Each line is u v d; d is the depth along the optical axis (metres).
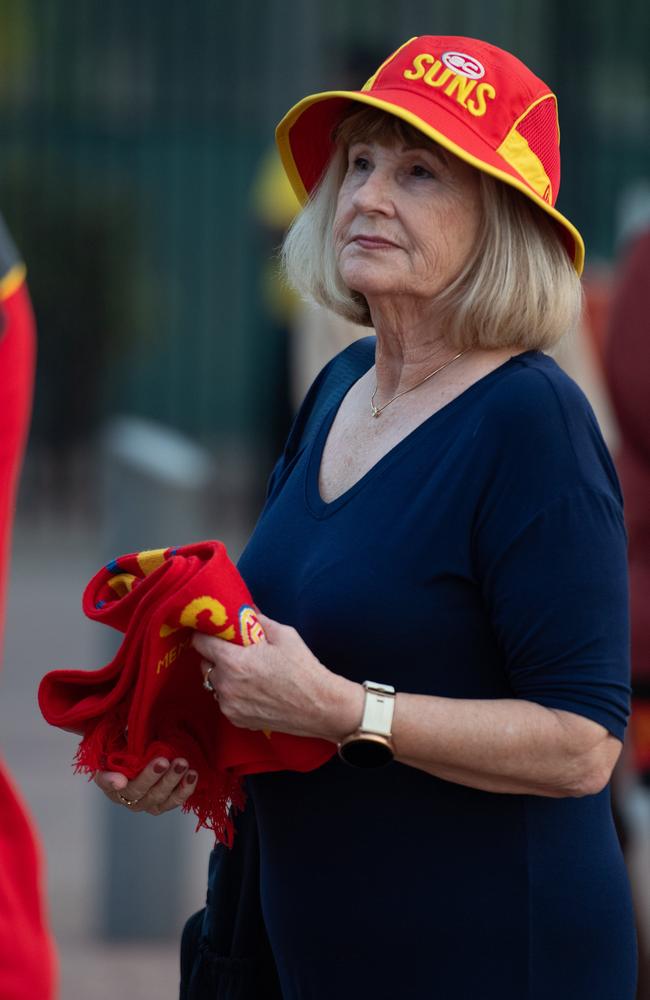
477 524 5.57
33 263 27.70
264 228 19.52
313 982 5.91
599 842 5.83
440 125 5.66
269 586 5.97
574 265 5.86
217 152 32.97
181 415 34.59
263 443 25.86
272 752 5.79
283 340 18.83
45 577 23.59
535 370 5.71
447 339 5.84
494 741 5.45
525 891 5.64
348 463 6.06
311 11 31.09
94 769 5.90
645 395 9.17
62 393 28.28
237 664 5.50
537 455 5.52
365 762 5.47
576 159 27.97
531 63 29.83
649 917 10.23
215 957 6.37
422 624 5.60
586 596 5.46
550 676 5.49
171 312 33.47
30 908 5.77
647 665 9.09
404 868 5.69
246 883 6.30
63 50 30.75
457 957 5.66
